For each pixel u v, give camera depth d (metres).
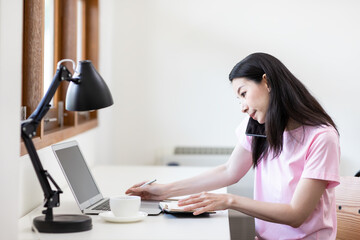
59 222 1.48
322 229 1.72
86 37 3.66
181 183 2.04
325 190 1.73
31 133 1.41
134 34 4.27
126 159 4.32
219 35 4.22
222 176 2.05
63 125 2.86
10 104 1.25
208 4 4.21
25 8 2.17
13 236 1.29
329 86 4.16
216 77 4.24
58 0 2.91
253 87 1.73
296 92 1.71
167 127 4.29
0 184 1.20
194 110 4.27
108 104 1.62
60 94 2.86
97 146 3.61
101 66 3.86
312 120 1.69
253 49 4.20
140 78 4.29
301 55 4.17
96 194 2.03
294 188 1.74
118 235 1.45
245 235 2.42
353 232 1.95
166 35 4.26
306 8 4.14
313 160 1.65
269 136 1.71
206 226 1.58
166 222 1.63
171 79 4.27
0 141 1.19
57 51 2.93
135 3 4.26
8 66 1.24
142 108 4.30
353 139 4.16
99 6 3.73
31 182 1.92
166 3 4.24
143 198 2.05
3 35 1.20
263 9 4.17
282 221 1.62
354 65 4.13
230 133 4.26
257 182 1.93
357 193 1.98
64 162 1.84
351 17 4.12
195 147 4.27
